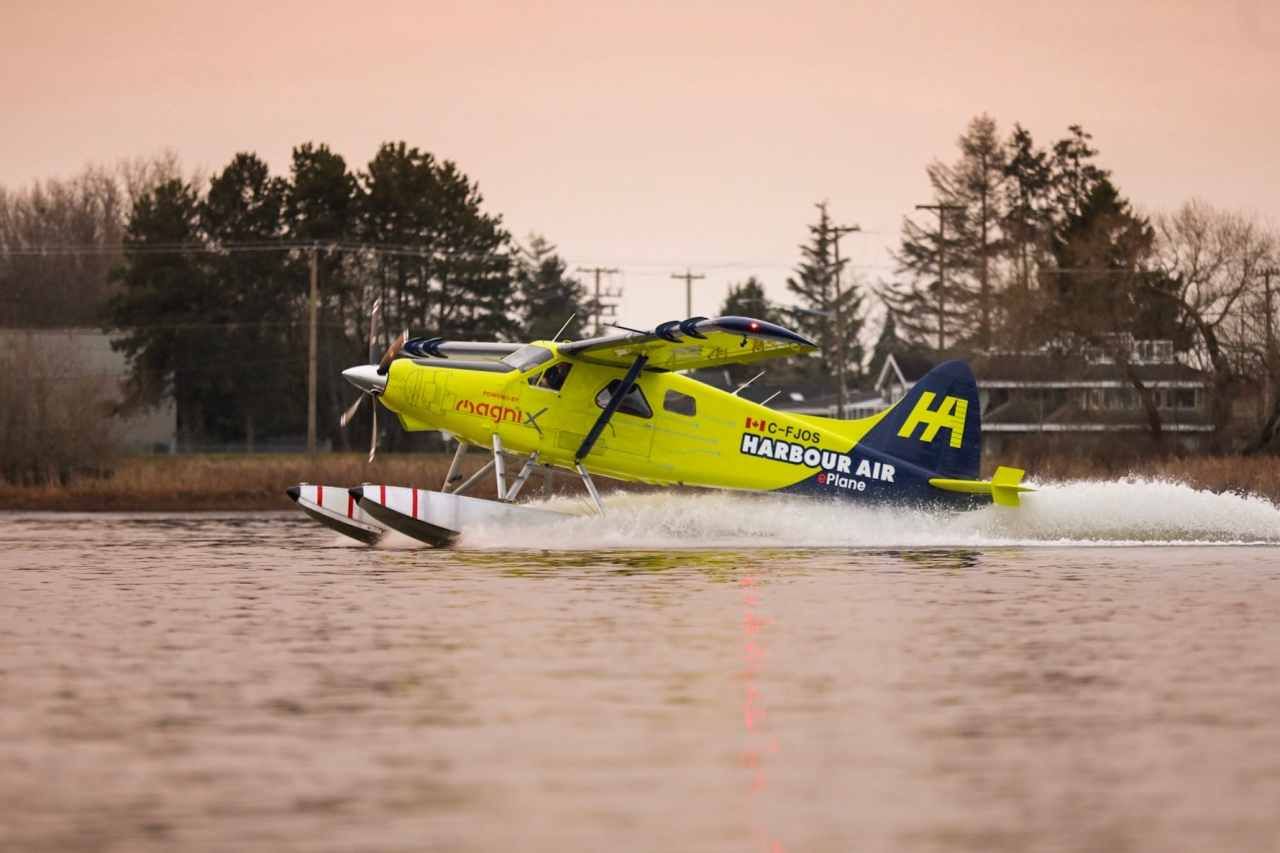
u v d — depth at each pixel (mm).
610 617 46031
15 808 24969
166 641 41062
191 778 26766
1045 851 22812
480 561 65750
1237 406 186625
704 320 68188
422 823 24203
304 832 23719
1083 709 32156
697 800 25531
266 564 65062
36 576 59750
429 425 73812
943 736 29797
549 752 28547
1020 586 55750
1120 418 187750
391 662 37625
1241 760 27891
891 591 53781
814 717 31422
